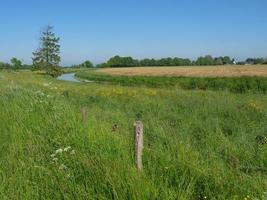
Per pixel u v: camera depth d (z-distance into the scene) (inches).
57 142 272.5
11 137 290.7
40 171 226.1
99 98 748.0
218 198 193.6
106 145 254.2
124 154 240.2
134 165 220.5
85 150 253.9
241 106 583.2
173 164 229.0
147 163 234.5
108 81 2645.2
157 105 616.7
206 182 209.8
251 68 3649.1
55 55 3075.8
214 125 421.4
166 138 312.2
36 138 287.9
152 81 2139.5
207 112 531.5
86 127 289.4
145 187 192.9
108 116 447.2
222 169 231.5
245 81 1628.9
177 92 927.7
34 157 251.6
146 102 660.1
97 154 244.7
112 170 212.4
